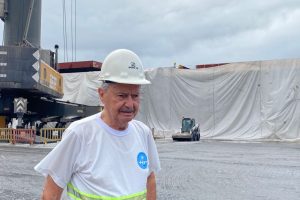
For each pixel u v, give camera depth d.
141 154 2.61
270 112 36.50
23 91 25.53
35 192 8.85
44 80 24.92
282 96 36.19
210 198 8.55
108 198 2.43
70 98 43.31
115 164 2.50
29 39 27.97
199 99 39.50
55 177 2.54
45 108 28.56
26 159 14.98
